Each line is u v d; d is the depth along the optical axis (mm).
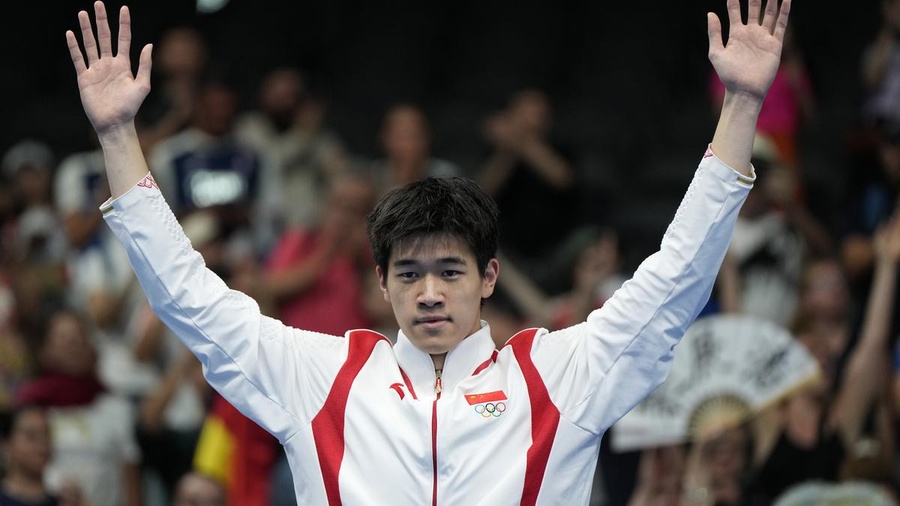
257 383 11102
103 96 11070
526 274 26062
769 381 18406
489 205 11305
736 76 10797
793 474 18922
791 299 23516
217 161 26031
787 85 25219
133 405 22875
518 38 41438
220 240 23703
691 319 10836
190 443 21547
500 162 27391
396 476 10859
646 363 10844
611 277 23203
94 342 23391
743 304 22984
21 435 20219
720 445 18406
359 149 37312
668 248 10797
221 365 11070
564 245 25469
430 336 11039
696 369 18594
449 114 38750
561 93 39938
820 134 35188
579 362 11055
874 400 19719
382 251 11133
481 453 10852
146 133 26719
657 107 38906
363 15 42312
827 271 21703
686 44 40500
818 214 29406
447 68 41156
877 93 27438
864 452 18969
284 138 27594
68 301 26281
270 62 39688
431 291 10922
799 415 19188
